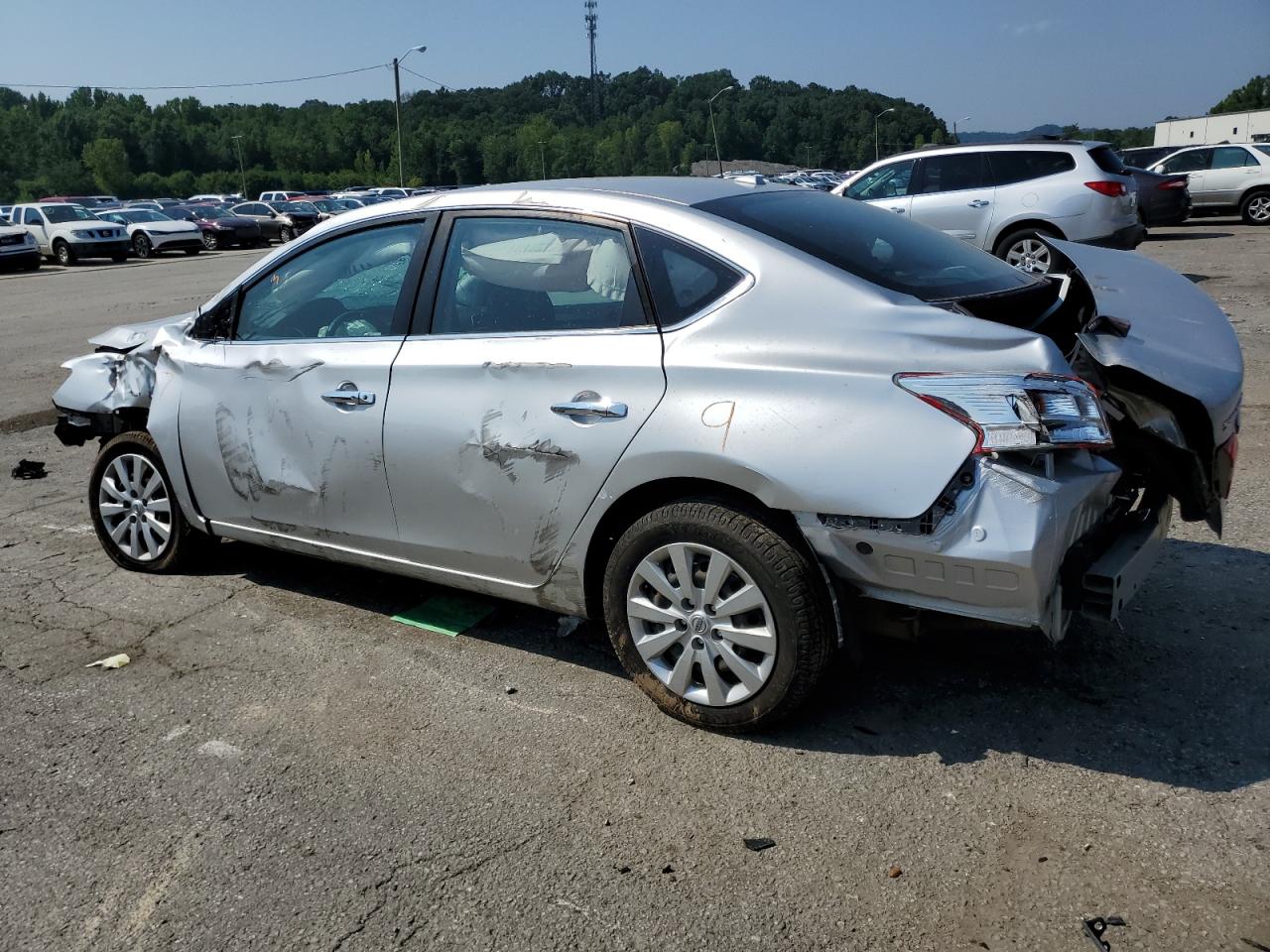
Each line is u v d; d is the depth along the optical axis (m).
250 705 3.60
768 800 2.92
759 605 3.06
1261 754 3.00
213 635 4.18
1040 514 2.70
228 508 4.37
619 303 3.32
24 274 27.05
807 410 2.91
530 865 2.70
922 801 2.87
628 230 3.36
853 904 2.50
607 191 3.53
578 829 2.84
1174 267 13.99
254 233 36.69
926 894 2.52
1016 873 2.57
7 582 4.82
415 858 2.75
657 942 2.41
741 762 3.11
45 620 4.38
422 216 3.83
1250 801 2.79
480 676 3.74
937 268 3.46
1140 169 19.28
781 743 3.20
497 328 3.55
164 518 4.76
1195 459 3.08
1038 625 2.82
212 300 4.44
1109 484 2.86
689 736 3.28
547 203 3.56
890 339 2.90
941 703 3.37
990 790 2.90
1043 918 2.42
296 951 2.44
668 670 3.33
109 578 4.84
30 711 3.61
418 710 3.52
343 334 3.96
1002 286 3.48
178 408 4.42
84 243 29.34
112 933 2.53
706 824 2.83
